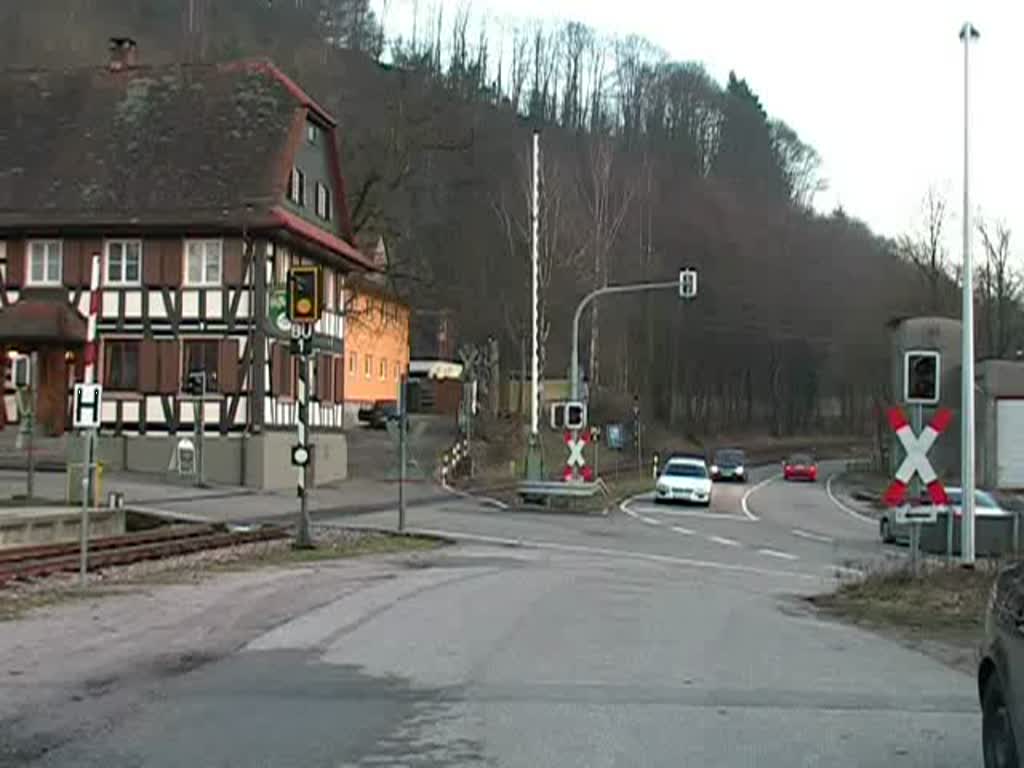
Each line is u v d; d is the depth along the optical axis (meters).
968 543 19.41
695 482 46.53
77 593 15.71
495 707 8.89
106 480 39.19
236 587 16.56
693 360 93.44
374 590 16.44
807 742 7.91
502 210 70.19
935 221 75.75
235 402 42.03
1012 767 6.05
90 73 48.50
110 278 43.31
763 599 17.36
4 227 43.50
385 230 63.28
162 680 9.79
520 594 16.47
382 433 64.81
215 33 72.00
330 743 7.77
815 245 92.12
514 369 76.88
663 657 11.22
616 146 82.88
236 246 42.59
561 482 41.97
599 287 68.00
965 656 11.64
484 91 80.81
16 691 9.30
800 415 110.06
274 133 45.12
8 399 43.94
